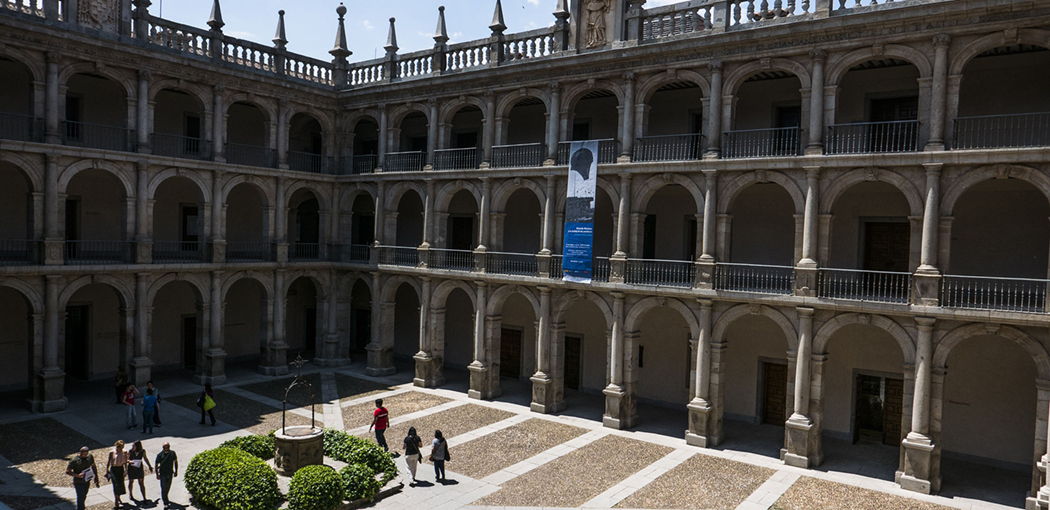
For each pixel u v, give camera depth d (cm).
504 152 3409
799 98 2912
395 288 3931
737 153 3045
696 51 2792
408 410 3203
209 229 3534
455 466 2473
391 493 2198
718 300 2744
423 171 3647
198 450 2572
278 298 3847
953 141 2330
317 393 3481
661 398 3372
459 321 4153
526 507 2127
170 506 2038
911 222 2402
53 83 2983
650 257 3344
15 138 3189
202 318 3566
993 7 2203
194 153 3844
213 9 3525
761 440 2866
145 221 3291
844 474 2483
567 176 3148
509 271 3450
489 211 3422
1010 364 2566
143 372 3312
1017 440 2553
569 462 2547
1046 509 2108
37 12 2941
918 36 2361
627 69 2977
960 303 2475
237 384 3600
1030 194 2505
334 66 4075
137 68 3225
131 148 3247
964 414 2656
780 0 2639
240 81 3600
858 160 2447
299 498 1966
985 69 2561
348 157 4084
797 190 2597
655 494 2259
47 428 2786
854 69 2770
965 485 2398
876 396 2870
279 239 3819
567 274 3089
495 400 3431
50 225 2995
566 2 3175
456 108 3612
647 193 2952
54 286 3019
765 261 3069
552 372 3198
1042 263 2483
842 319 2509
